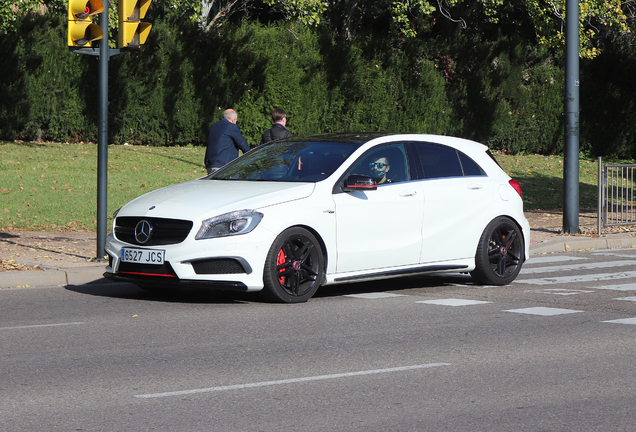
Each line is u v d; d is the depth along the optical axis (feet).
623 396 31.60
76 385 32.65
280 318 46.57
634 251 83.71
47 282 59.26
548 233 92.12
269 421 28.22
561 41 167.22
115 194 107.34
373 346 39.83
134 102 153.89
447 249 57.47
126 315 47.39
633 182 94.99
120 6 63.52
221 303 51.29
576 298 54.54
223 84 159.63
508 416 29.01
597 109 197.88
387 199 54.34
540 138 194.29
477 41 185.88
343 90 170.19
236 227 48.47
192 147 159.94
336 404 30.32
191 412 29.19
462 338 41.78
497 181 60.95
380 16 193.88
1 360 36.63
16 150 134.10
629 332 43.52
